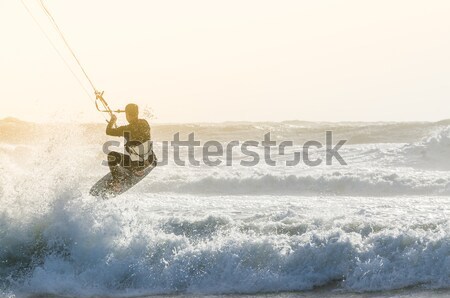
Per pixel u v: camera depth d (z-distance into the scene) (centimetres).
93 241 3356
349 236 3222
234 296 2986
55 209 3469
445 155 7300
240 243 3247
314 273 3123
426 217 3828
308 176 6081
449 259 3041
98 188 3934
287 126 12769
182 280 3158
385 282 3017
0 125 11850
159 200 5144
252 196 5606
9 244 3391
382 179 5931
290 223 3600
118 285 3173
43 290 3136
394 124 11656
